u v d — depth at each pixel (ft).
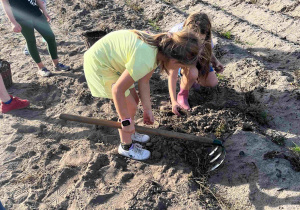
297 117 12.70
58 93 15.46
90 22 23.49
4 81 15.43
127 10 25.63
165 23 23.57
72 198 9.98
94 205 9.74
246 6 24.44
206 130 12.12
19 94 15.33
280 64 16.74
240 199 9.70
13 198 10.11
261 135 11.55
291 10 22.77
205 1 27.40
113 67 9.46
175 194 9.98
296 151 10.91
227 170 10.62
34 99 15.06
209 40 11.48
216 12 23.88
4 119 13.73
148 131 10.87
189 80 12.67
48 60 18.62
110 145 12.00
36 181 10.64
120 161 11.25
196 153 11.24
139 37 8.63
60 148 11.95
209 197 9.96
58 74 16.89
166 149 11.52
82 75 16.52
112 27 22.57
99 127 12.91
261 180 9.87
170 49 7.98
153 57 8.32
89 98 14.89
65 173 10.80
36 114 14.05
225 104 13.89
